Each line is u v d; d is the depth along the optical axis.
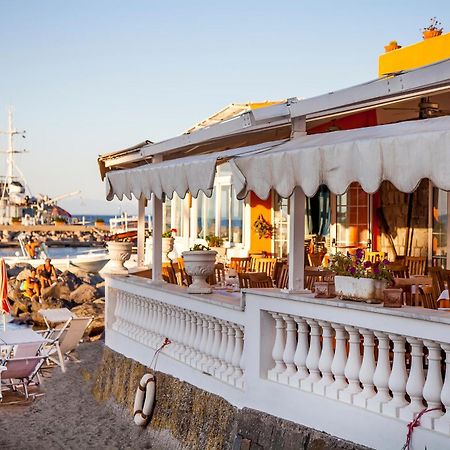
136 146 12.99
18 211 110.88
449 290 9.43
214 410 9.27
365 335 7.25
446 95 10.78
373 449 6.98
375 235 17.86
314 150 6.71
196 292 10.20
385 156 5.89
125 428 11.27
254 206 21.88
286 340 8.45
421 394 6.67
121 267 13.76
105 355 13.27
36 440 11.36
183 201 26.45
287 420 8.05
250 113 9.25
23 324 27.64
